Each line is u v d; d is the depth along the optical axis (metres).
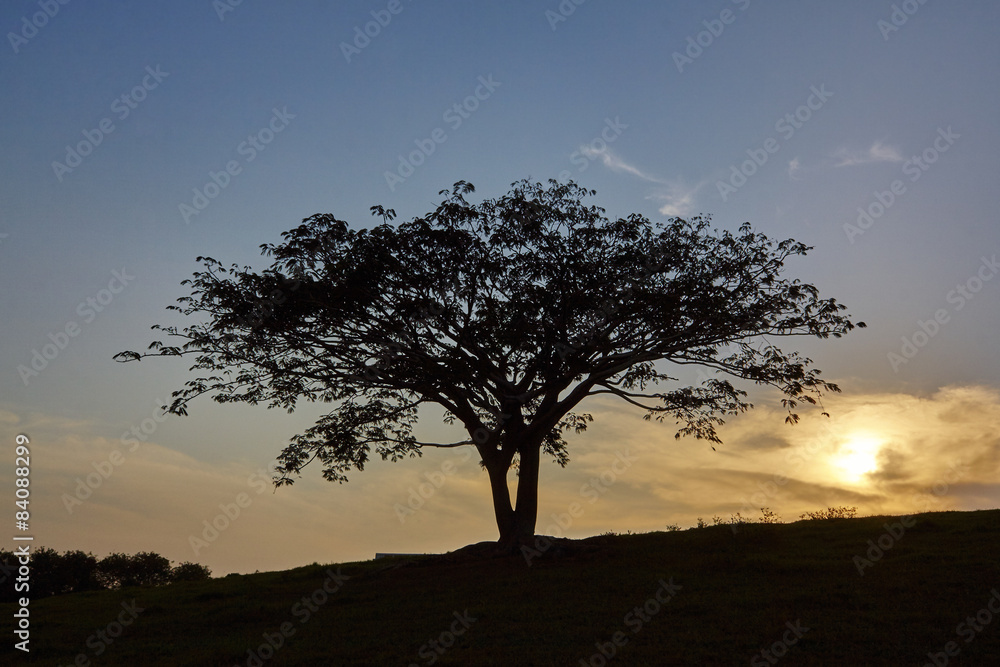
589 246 23.06
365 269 20.67
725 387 23.58
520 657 13.24
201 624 18.33
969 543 20.89
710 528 28.52
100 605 22.98
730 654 12.68
